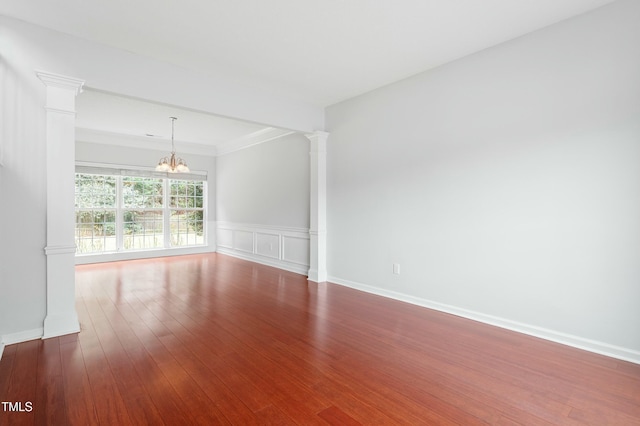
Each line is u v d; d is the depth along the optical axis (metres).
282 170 5.94
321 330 2.99
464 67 3.29
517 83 2.92
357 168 4.42
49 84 2.73
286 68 3.55
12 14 2.54
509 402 1.89
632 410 1.81
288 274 5.45
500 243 3.05
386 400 1.91
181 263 6.48
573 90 2.61
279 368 2.29
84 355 2.44
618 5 2.40
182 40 2.96
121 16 2.59
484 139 3.14
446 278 3.47
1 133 2.55
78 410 1.79
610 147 2.45
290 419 1.74
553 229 2.73
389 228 4.02
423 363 2.36
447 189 3.44
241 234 7.17
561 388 2.04
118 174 6.66
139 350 2.54
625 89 2.38
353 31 2.82
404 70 3.61
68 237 2.83
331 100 4.59
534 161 2.83
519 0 2.39
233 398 1.93
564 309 2.69
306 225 5.44
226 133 6.54
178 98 3.48
